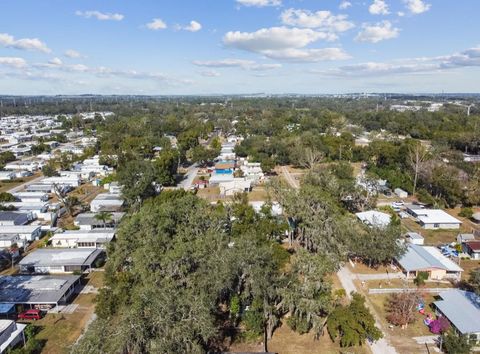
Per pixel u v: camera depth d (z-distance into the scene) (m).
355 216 68.81
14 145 151.75
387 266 52.59
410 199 85.31
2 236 60.62
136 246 43.78
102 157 119.00
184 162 126.75
